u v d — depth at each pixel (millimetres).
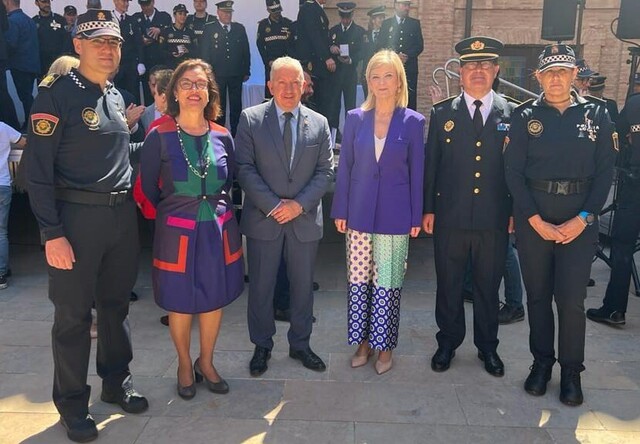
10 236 6410
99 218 2643
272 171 3258
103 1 7305
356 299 3396
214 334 3131
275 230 3293
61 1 7555
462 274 3467
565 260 3043
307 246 3375
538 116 3066
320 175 3350
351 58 7148
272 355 3652
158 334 3998
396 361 3578
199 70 2955
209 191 2945
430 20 9852
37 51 7035
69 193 2596
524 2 9969
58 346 2719
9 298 4793
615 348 3805
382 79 3158
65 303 2660
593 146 2990
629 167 4145
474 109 3268
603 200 2986
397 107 3271
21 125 7250
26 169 2506
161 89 3732
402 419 2918
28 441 2715
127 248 2838
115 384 2988
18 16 6797
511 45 10156
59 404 2768
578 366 3115
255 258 3359
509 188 3119
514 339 3961
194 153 2926
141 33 7191
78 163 2580
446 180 3359
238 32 7047
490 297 3432
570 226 2957
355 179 3303
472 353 3709
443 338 3547
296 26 6902
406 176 3256
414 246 6465
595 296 4855
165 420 2895
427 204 3443
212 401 3080
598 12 10094
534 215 3031
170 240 2906
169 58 7180
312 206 3295
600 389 3242
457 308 3490
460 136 3277
